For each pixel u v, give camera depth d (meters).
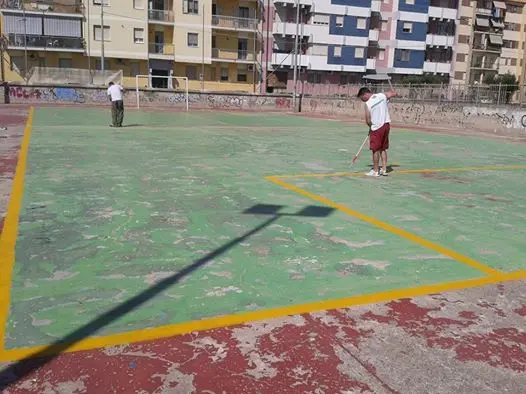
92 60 46.03
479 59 65.06
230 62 50.94
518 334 3.25
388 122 8.75
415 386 2.64
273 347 2.97
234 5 50.75
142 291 3.70
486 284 4.07
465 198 7.38
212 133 16.14
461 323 3.37
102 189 7.04
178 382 2.60
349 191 7.55
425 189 7.95
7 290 3.67
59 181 7.54
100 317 3.29
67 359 2.79
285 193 7.22
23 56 43.75
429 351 3.00
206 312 3.39
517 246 5.12
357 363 2.84
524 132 19.52
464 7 61.72
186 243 4.80
